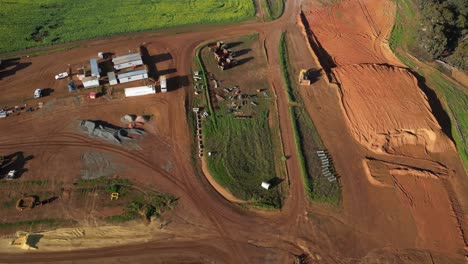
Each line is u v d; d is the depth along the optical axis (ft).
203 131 161.58
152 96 173.58
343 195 143.13
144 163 148.97
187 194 140.67
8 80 177.58
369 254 128.36
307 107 172.96
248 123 165.68
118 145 154.20
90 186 140.77
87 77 175.42
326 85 182.50
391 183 146.92
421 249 130.31
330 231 133.28
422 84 185.57
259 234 131.13
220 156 152.56
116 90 175.42
